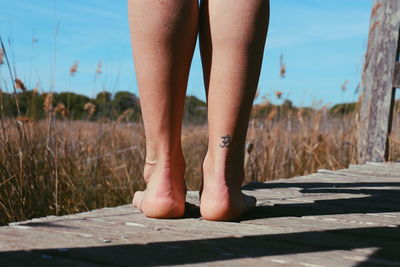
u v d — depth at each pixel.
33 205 2.50
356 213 1.61
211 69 1.35
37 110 3.04
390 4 3.62
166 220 1.43
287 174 3.84
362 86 3.81
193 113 5.84
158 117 1.38
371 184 2.44
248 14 1.30
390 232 1.30
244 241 1.17
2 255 1.00
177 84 1.36
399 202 1.86
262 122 4.23
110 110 4.32
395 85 3.62
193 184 3.57
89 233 1.23
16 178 2.43
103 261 0.97
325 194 2.08
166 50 1.33
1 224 2.30
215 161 1.40
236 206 1.42
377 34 3.70
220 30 1.31
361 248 1.12
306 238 1.22
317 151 4.09
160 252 1.05
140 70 1.36
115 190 3.12
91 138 3.83
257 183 2.45
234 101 1.34
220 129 1.37
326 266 0.97
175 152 1.44
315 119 4.62
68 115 3.36
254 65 1.33
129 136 4.29
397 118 4.57
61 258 0.99
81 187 2.97
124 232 1.25
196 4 1.35
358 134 3.82
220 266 0.96
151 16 1.31
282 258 1.02
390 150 4.02
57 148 2.96
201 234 1.24
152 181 1.46
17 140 2.65
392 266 0.97
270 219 1.47
